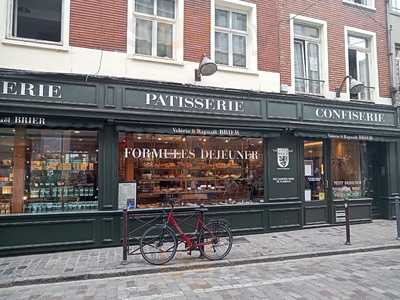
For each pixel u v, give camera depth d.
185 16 9.48
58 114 7.80
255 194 9.98
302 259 7.30
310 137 10.59
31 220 7.59
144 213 8.48
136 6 9.17
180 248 7.63
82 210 8.16
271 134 9.90
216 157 9.70
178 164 9.26
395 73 12.73
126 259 6.86
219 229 7.21
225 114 9.41
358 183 12.03
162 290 5.38
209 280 5.85
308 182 10.86
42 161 8.10
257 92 9.84
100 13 8.56
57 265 6.65
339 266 6.66
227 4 10.15
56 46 8.09
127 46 8.73
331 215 11.02
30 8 8.20
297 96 10.44
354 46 12.31
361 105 11.52
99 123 8.20
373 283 5.56
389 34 12.73
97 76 8.18
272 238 9.02
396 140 12.03
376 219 12.29
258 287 5.44
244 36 10.48
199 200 9.44
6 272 6.22
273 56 10.53
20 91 7.59
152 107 8.63
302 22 11.36
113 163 8.35
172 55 9.46
